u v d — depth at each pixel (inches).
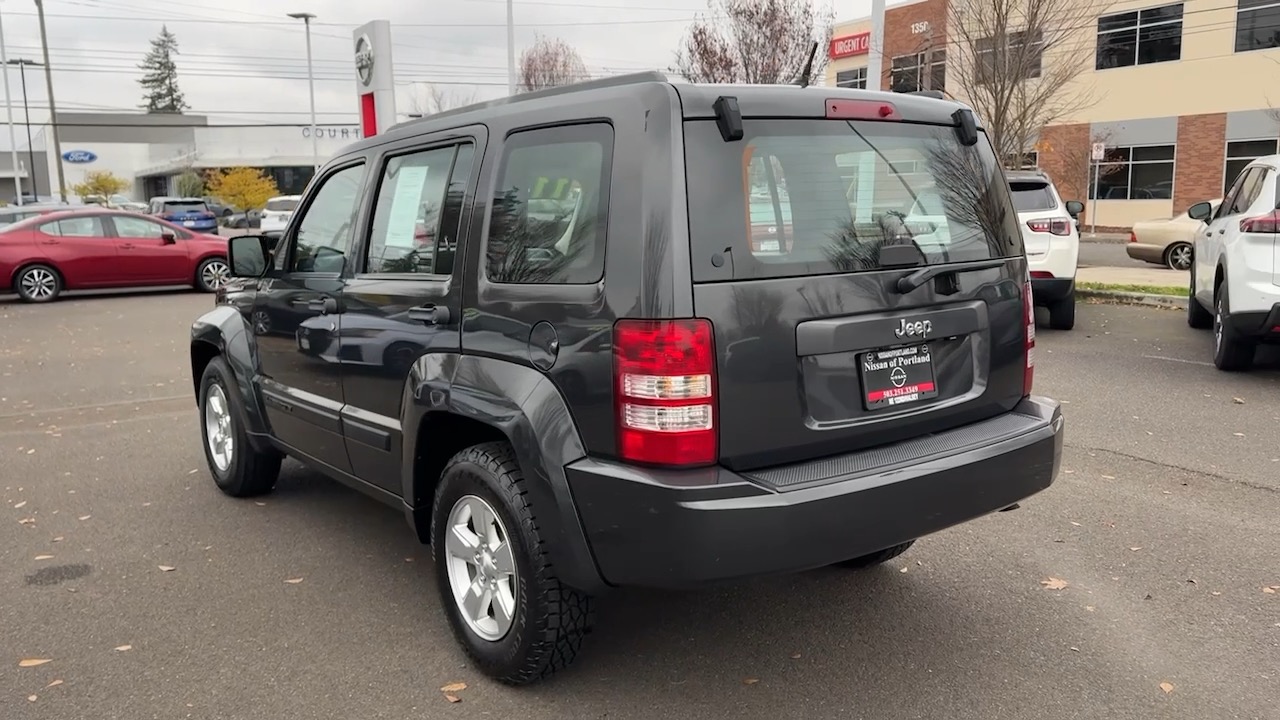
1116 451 237.0
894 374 125.1
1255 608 151.3
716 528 105.7
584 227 116.9
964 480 122.9
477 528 131.6
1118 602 154.8
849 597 159.2
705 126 112.3
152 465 242.8
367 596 161.0
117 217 651.5
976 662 136.6
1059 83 756.0
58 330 492.7
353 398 159.3
